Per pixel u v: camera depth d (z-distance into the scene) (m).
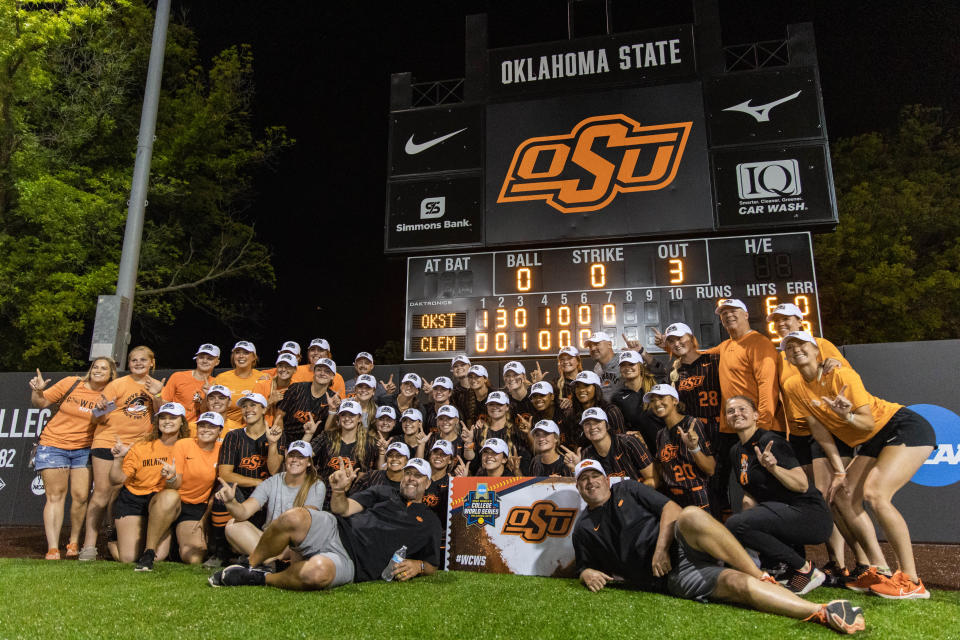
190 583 3.72
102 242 13.27
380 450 5.05
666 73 7.69
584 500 3.88
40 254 12.15
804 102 7.27
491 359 7.31
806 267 6.89
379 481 4.59
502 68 8.17
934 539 5.53
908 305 17.16
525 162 7.78
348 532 3.80
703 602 3.26
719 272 7.05
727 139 7.34
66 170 12.89
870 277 17.03
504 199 7.71
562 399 5.26
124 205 13.10
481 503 4.43
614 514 3.69
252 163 15.95
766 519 3.47
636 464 4.35
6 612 3.02
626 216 7.36
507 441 5.02
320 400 5.56
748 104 7.39
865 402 3.62
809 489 3.49
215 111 15.05
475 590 3.58
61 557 5.00
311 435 5.08
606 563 3.72
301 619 2.91
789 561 3.49
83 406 5.14
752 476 3.64
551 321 7.28
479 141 7.98
